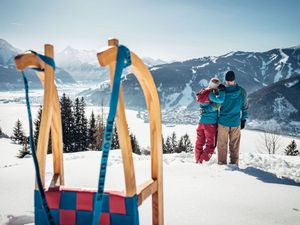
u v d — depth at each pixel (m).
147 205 3.54
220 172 5.30
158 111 2.02
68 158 7.60
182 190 4.25
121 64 1.45
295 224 3.19
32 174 5.04
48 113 1.75
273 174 5.22
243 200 3.89
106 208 1.62
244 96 6.13
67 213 1.70
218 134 6.18
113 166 5.70
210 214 3.37
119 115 1.56
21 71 1.50
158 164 2.04
